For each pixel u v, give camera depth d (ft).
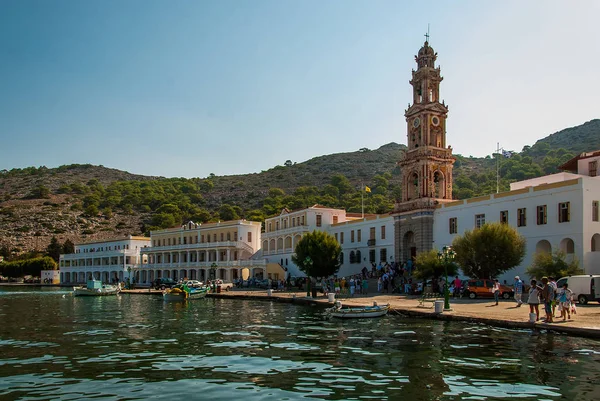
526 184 226.38
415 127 253.03
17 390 66.03
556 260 157.48
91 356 88.94
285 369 76.18
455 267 192.13
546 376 68.03
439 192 248.32
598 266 169.78
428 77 250.16
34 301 249.14
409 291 203.82
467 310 133.18
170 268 404.36
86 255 492.54
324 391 63.62
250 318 148.05
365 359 81.87
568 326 97.55
